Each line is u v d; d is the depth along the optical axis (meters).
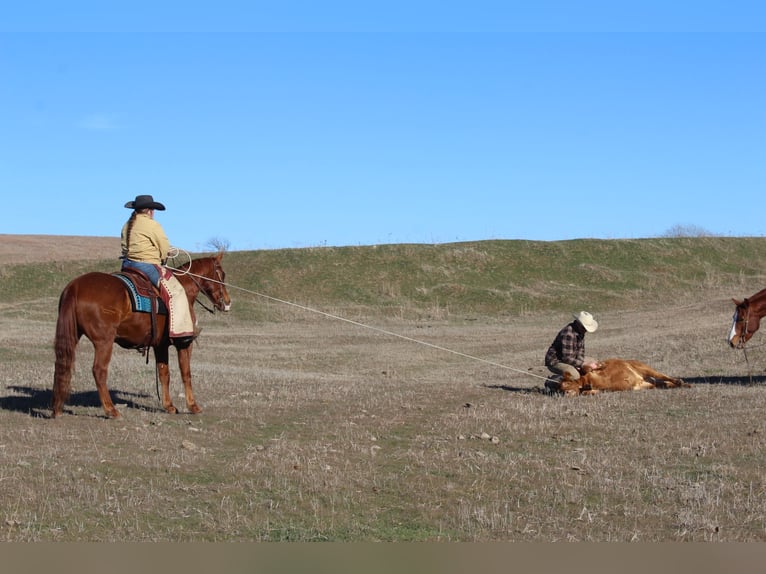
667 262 45.78
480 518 8.14
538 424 12.77
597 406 14.39
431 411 14.47
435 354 27.27
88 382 17.28
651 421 12.88
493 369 23.05
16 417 12.90
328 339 31.30
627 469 9.94
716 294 40.62
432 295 41.25
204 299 38.78
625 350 25.08
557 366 16.39
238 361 25.44
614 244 48.06
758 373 19.27
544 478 9.61
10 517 7.94
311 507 8.52
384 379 20.53
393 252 46.09
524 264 45.47
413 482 9.46
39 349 25.50
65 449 10.75
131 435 11.77
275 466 10.09
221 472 9.84
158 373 13.95
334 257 45.41
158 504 8.54
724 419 12.80
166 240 13.38
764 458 10.28
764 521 7.99
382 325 36.03
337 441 11.70
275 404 15.12
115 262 45.72
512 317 38.25
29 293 42.19
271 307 39.03
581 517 8.16
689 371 20.25
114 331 12.72
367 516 8.27
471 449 11.16
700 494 8.74
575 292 41.53
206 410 14.30
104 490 8.97
